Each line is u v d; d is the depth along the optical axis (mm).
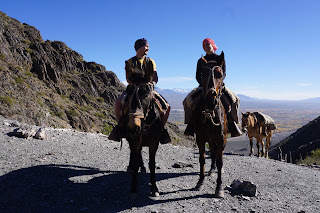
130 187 5633
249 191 5457
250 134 13688
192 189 5703
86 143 10297
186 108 5949
